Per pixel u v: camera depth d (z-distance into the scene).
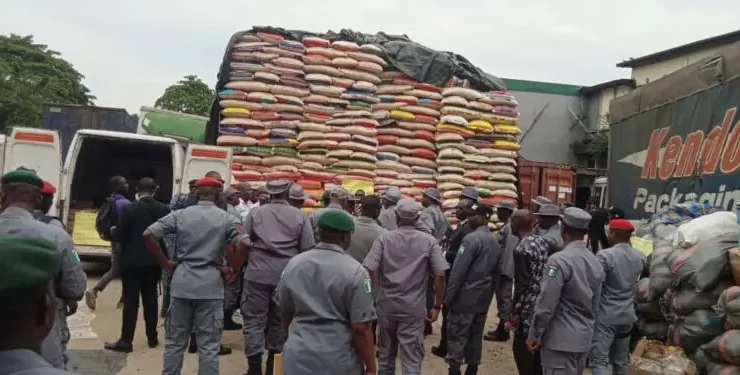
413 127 12.98
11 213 3.53
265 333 5.93
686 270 5.36
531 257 5.49
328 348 3.37
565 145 24.22
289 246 5.73
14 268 1.31
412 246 5.10
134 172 13.27
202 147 10.34
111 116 15.23
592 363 5.27
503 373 6.60
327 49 12.76
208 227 5.03
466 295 5.72
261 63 12.44
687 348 5.47
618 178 9.74
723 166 7.11
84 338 6.95
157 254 5.06
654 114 8.77
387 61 13.27
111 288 10.10
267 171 12.25
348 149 12.51
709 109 7.50
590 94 24.41
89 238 10.80
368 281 3.46
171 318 5.04
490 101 13.45
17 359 1.31
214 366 5.00
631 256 5.28
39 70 38.47
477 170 13.16
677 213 7.04
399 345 5.26
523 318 5.53
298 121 12.47
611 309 5.21
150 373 5.82
